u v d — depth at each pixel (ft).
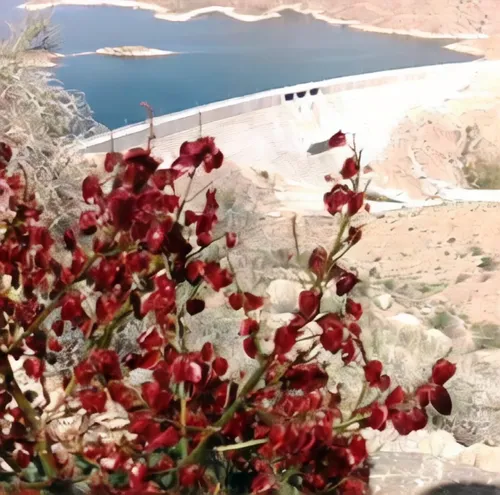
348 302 2.29
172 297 2.13
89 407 2.14
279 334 2.14
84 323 2.22
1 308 2.29
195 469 2.16
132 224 2.11
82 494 2.22
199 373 2.09
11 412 2.28
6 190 2.26
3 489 2.22
